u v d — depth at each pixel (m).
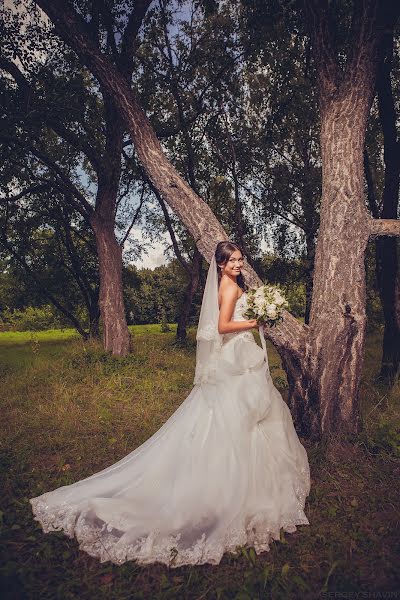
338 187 4.96
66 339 19.53
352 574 2.78
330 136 5.06
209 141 13.00
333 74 5.14
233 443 3.31
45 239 15.35
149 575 2.80
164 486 3.36
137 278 17.44
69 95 9.12
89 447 5.04
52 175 11.99
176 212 5.26
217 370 3.54
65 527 3.22
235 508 3.12
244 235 14.49
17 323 20.11
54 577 2.77
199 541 2.97
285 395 6.77
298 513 3.39
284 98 11.06
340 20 7.41
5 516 3.40
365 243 4.96
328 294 4.93
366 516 3.49
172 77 11.48
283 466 3.51
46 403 6.80
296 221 14.91
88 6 9.00
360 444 4.73
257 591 2.64
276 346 5.08
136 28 9.49
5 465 4.47
